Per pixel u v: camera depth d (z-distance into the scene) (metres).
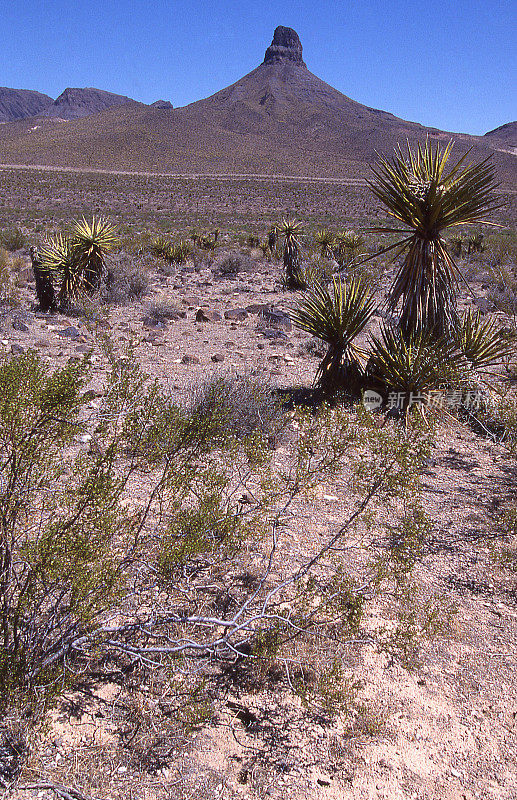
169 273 21.09
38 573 2.58
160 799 2.47
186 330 11.90
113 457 2.90
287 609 3.54
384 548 4.39
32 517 2.86
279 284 19.66
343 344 7.40
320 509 4.92
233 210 73.88
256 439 4.08
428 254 7.19
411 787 2.64
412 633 3.25
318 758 2.75
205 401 5.51
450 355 7.34
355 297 7.58
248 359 9.70
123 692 2.99
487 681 3.28
